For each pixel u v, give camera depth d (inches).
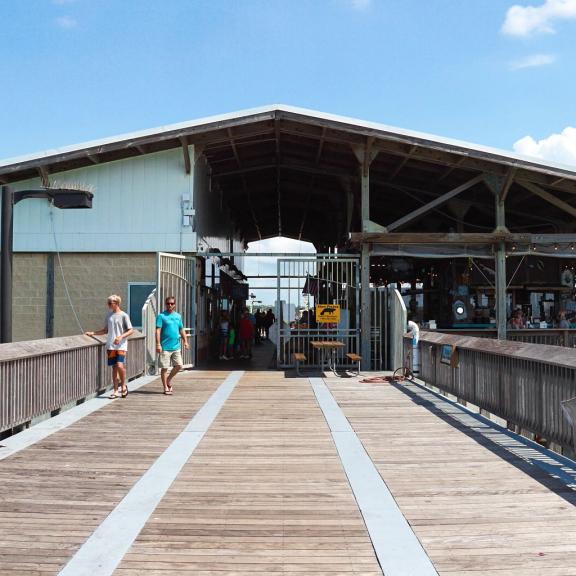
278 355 601.9
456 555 153.1
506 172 583.5
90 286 611.8
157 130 562.3
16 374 283.9
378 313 628.1
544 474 227.0
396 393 431.2
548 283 735.7
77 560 149.2
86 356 386.0
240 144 649.6
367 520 178.1
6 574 141.1
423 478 221.6
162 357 416.8
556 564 147.9
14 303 611.8
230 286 960.9
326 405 377.7
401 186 727.7
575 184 590.9
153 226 610.2
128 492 203.2
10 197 338.0
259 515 182.2
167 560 149.6
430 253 599.5
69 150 559.2
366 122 558.6
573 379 233.5
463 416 343.0
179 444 273.0
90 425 314.0
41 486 209.3
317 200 966.4
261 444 274.5
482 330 641.0
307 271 609.6
